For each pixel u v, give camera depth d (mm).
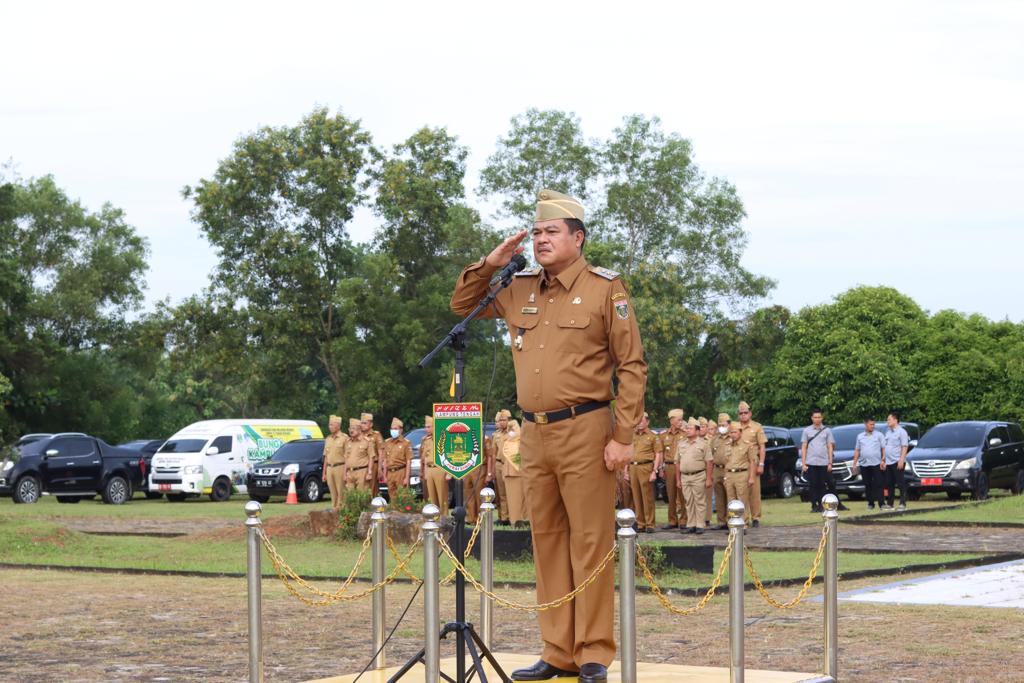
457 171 65812
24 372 57219
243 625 13219
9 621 13555
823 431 30453
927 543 22016
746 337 60812
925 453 34125
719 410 71812
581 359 7188
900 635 11836
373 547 8492
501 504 26812
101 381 63688
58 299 64125
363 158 64188
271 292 63406
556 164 60125
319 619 13633
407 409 62875
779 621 12906
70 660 11000
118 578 18125
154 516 32656
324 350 63688
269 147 62219
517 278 7504
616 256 56875
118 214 68125
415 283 66188
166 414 79812
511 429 26094
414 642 11930
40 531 22766
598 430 7219
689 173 61969
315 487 41031
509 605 7133
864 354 55031
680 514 27406
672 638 12008
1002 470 34562
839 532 24562
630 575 6785
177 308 61938
